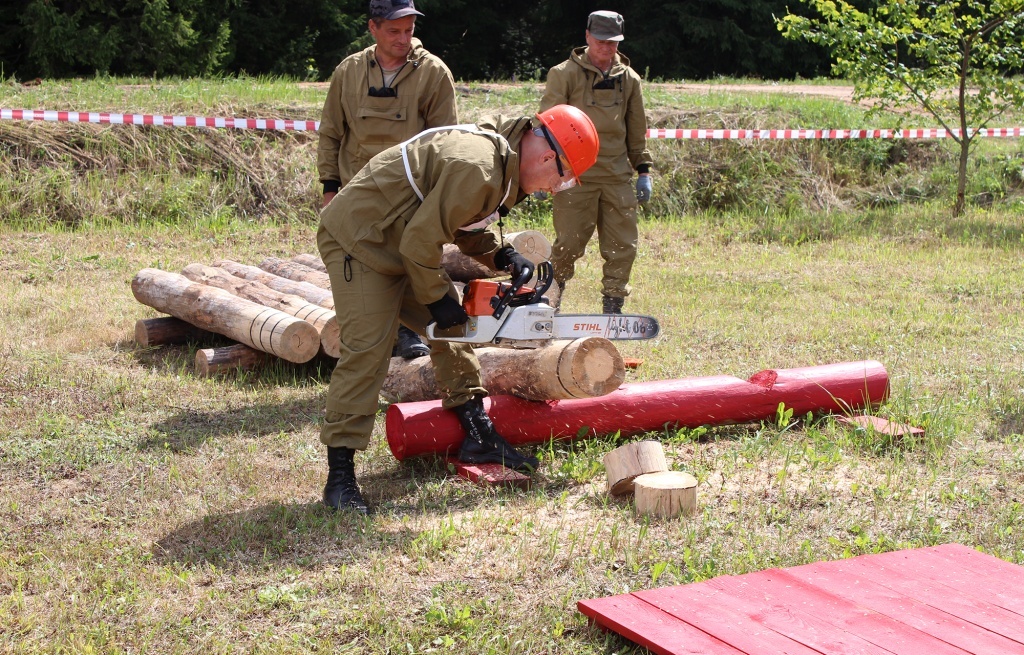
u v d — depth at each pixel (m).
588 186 6.85
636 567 3.55
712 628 2.95
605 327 4.22
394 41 5.40
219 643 3.05
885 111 15.23
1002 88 12.04
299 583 3.43
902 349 6.88
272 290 6.58
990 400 5.63
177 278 6.72
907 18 12.19
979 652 2.80
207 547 3.74
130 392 5.64
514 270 4.13
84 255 9.27
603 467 4.58
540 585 3.45
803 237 11.39
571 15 33.72
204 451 4.82
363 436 4.13
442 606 3.23
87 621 3.17
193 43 25.53
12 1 24.89
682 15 30.86
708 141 13.38
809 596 3.17
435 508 4.17
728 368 6.39
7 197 10.34
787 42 31.77
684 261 10.42
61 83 14.41
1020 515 4.12
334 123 5.81
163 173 11.21
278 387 5.87
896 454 4.78
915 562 3.46
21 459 4.61
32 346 6.46
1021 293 8.71
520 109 14.02
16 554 3.69
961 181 12.42
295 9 29.38
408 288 4.30
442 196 3.71
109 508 4.12
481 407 4.62
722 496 4.32
